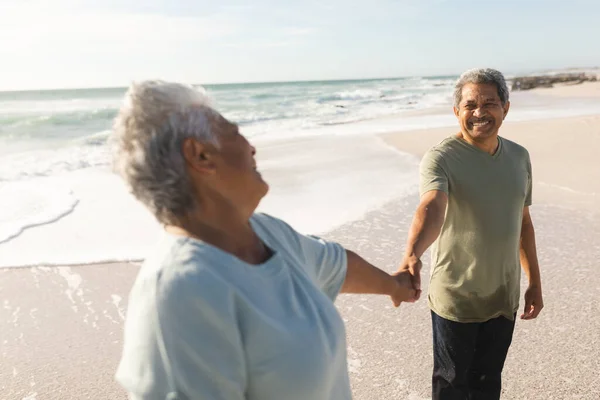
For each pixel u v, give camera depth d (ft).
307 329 3.90
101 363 12.46
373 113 83.05
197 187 3.87
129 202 25.62
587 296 14.73
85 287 16.43
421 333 13.37
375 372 11.76
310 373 3.83
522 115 70.08
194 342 3.40
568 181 27.45
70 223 22.47
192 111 3.77
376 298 15.40
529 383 11.10
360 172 31.63
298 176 30.78
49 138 60.13
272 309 3.79
